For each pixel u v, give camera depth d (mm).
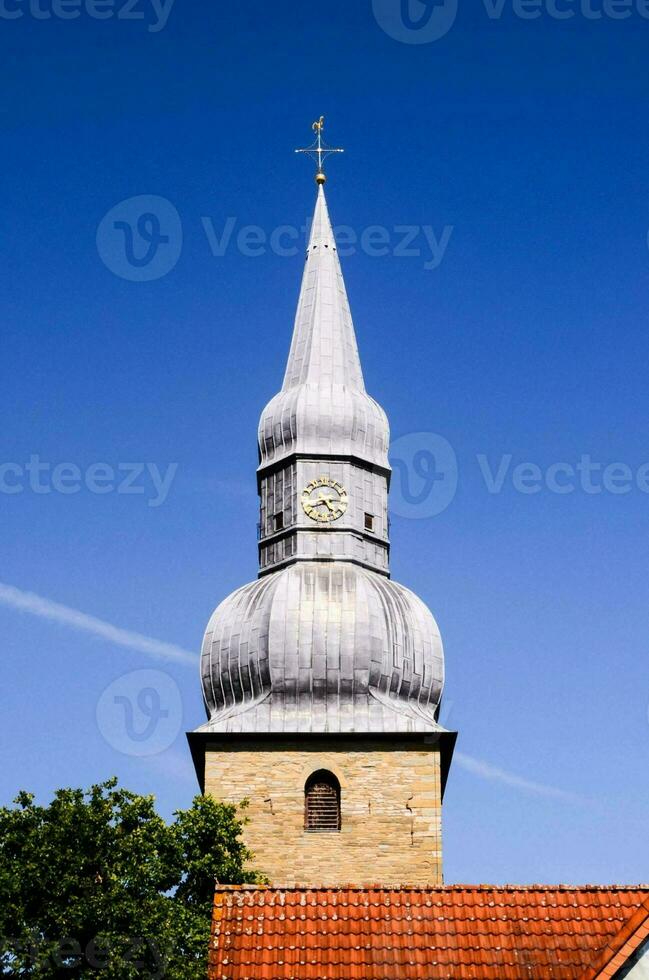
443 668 83688
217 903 52125
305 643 81500
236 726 80750
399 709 81438
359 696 81375
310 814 79812
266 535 86250
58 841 63656
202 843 69875
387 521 87000
